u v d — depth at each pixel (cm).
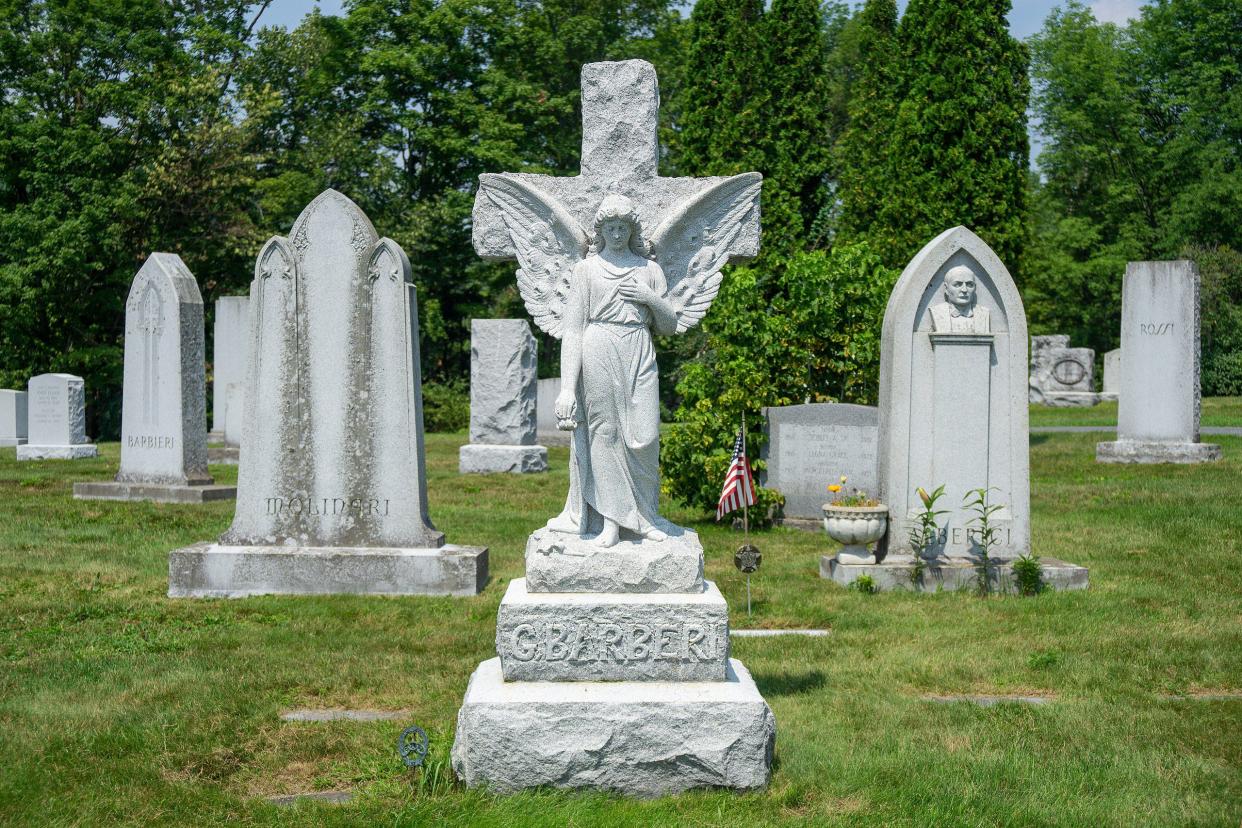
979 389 1091
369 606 996
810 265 1545
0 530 1380
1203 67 4778
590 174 697
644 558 605
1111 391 3878
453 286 4191
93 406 3638
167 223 3588
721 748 559
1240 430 2452
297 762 623
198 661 816
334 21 4041
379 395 1077
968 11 2292
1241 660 809
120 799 564
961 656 825
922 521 1074
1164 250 4647
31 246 3241
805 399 1566
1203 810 545
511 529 1429
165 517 1473
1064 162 5194
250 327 1084
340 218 1077
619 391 624
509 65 4169
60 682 761
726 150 3106
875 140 3178
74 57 3472
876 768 594
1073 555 1198
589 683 586
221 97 3966
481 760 557
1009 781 583
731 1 3169
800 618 955
